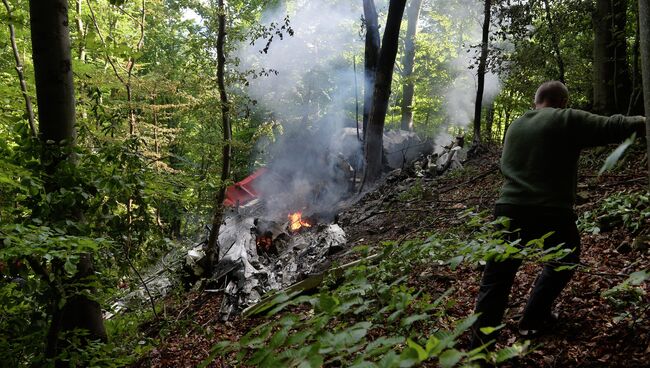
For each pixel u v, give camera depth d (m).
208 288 7.83
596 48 10.09
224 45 8.83
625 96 9.73
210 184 6.16
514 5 12.19
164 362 5.50
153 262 4.45
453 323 3.12
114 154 3.73
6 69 7.86
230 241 8.45
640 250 4.16
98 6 11.91
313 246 8.20
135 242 3.88
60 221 3.38
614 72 9.59
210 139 9.11
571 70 12.97
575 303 3.49
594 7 10.15
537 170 2.87
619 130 2.58
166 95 10.18
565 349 3.01
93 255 3.75
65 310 3.61
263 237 8.93
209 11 8.37
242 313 6.43
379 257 2.42
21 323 3.42
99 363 3.67
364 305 1.77
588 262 4.27
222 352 1.57
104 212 3.65
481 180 10.13
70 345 3.52
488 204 7.86
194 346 5.78
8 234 2.82
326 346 1.34
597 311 3.29
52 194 3.33
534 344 3.16
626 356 2.76
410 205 10.00
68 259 2.86
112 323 5.86
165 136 10.69
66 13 3.91
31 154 3.54
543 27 12.01
